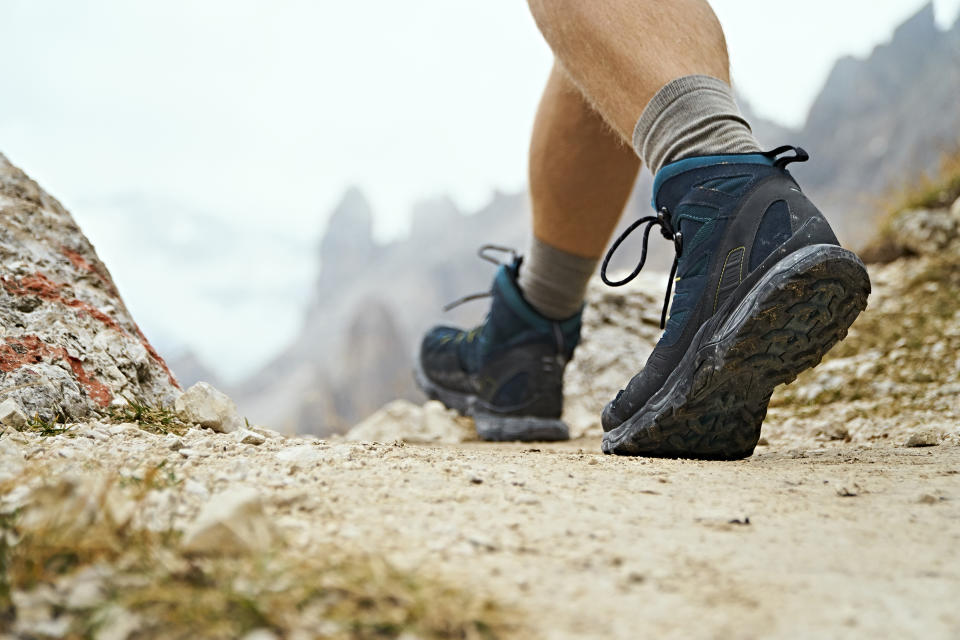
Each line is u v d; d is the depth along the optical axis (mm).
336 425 4094
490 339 2688
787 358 1407
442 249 119688
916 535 887
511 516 934
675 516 956
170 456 1202
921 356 2730
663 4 1547
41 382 1521
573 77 1643
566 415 3492
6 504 871
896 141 68875
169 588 662
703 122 1459
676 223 1508
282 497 932
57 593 660
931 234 3857
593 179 2277
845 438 2240
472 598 674
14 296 1709
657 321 3742
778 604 683
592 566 769
